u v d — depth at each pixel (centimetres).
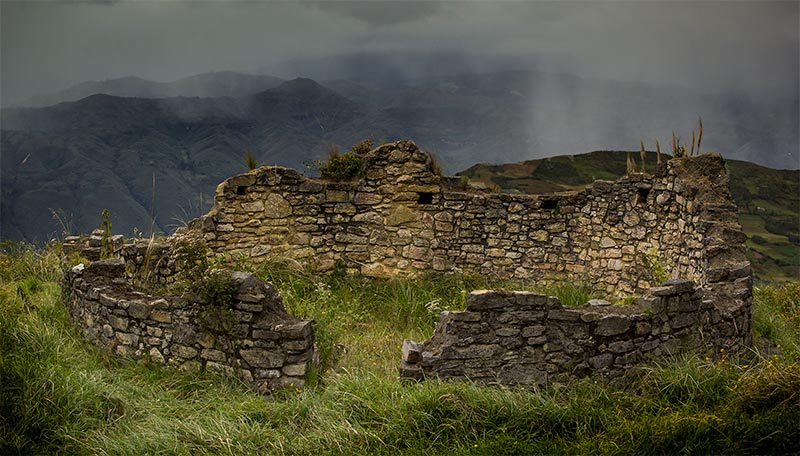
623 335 652
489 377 638
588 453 528
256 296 667
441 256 1247
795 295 1174
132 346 726
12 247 1122
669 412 582
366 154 1276
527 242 1243
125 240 1181
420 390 598
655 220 1142
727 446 527
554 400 604
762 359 700
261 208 1218
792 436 528
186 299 692
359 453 532
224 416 589
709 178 1045
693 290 698
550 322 643
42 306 836
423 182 1240
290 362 661
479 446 538
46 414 559
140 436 555
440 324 675
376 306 1111
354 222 1241
